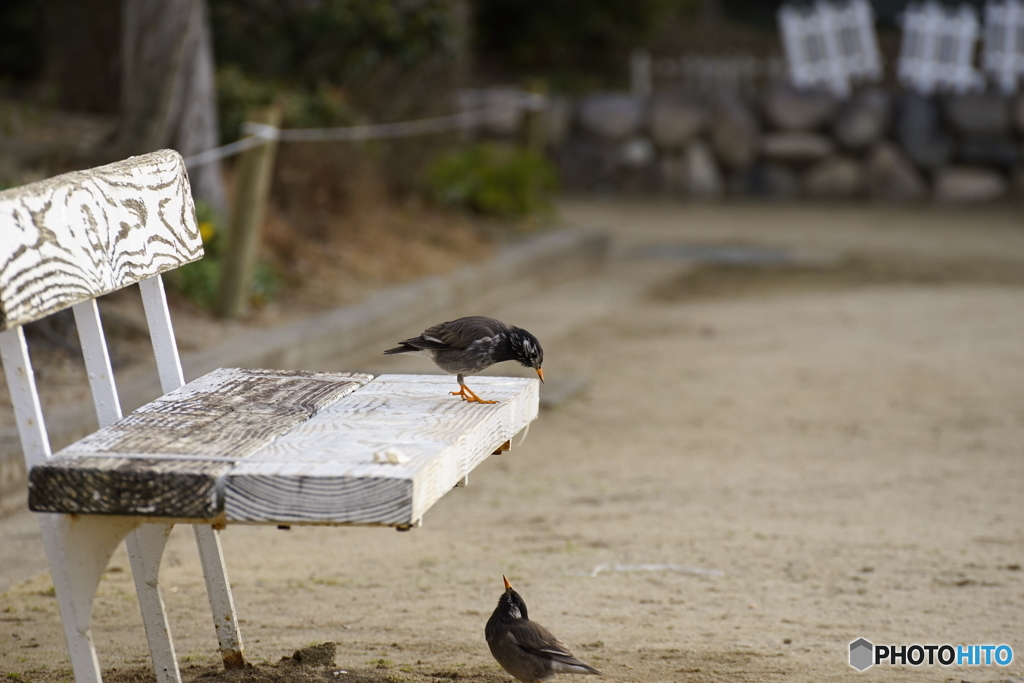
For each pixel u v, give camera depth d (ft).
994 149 93.86
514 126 92.58
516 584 20.25
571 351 45.19
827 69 107.24
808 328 49.78
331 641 17.02
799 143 95.45
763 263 69.26
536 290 60.59
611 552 22.22
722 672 15.76
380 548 22.76
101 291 13.52
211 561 15.30
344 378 16.11
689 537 23.20
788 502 25.88
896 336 47.50
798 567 21.18
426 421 13.87
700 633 17.67
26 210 12.06
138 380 31.27
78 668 11.91
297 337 38.45
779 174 96.22
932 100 95.71
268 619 18.19
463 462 13.17
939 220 85.30
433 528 24.18
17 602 19.10
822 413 35.22
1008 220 84.84
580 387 38.50
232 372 16.35
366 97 61.16
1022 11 105.50
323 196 53.67
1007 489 26.68
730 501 26.02
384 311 44.55
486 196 68.18
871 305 55.21
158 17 42.50
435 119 65.62
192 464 11.61
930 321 50.67
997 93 95.61
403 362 41.63
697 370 41.73
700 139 96.89
